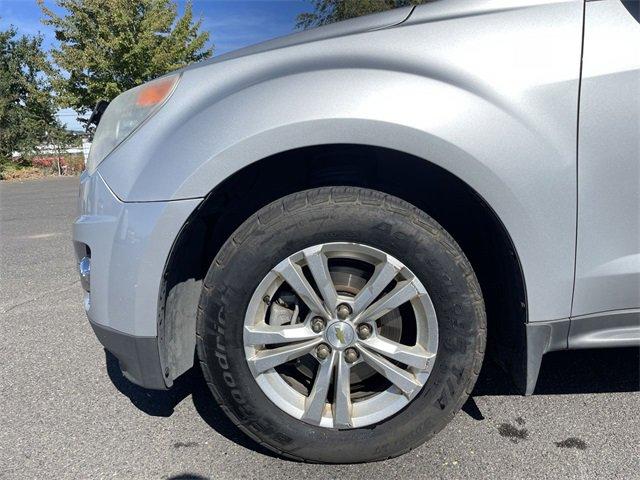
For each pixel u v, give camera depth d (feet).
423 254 5.46
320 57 5.65
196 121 5.59
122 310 5.80
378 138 5.31
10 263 16.21
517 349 5.95
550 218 5.47
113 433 6.84
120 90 61.00
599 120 5.37
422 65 5.44
